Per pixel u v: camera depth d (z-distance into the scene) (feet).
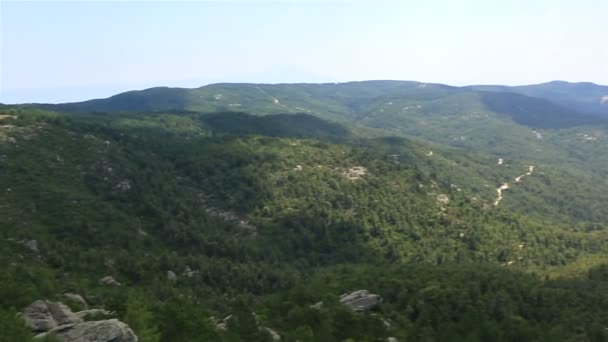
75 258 485.97
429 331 333.42
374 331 331.98
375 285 417.08
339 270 524.93
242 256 631.15
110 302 334.65
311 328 333.42
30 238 492.54
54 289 348.59
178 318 297.53
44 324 270.87
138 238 589.73
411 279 440.04
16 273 351.87
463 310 366.22
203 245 628.28
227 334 299.79
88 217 585.63
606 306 404.36
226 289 521.24
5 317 250.37
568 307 394.73
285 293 413.59
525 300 398.62
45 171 647.56
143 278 492.13
